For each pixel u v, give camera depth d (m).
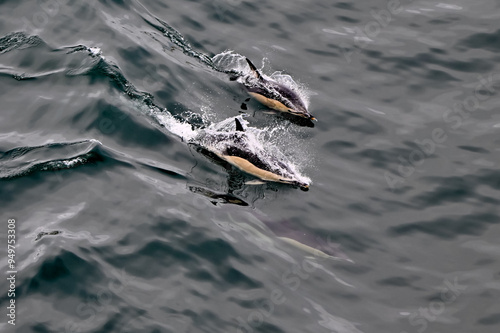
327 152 26.12
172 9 33.72
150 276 19.05
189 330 17.53
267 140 25.73
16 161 22.48
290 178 23.78
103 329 17.16
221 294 18.92
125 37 29.81
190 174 23.38
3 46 28.14
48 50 28.19
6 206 20.84
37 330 16.94
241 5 35.47
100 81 26.55
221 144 24.53
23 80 26.48
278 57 31.70
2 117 24.52
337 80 30.83
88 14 30.92
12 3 30.69
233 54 31.17
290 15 35.41
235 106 27.31
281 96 27.89
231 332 17.72
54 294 18.08
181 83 27.91
